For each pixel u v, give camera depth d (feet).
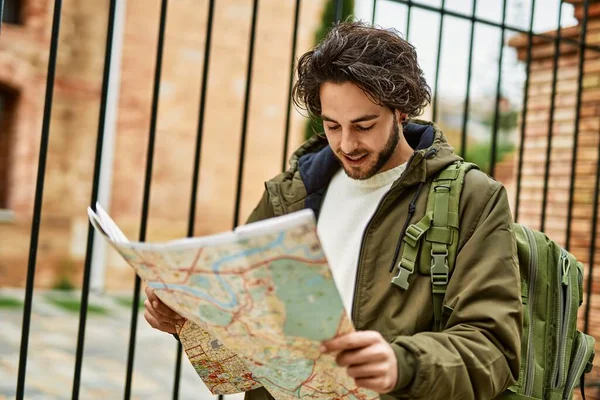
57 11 6.09
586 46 9.52
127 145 31.94
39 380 17.38
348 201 5.04
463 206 4.52
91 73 31.22
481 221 4.46
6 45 29.94
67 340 21.89
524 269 5.15
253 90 34.06
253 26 7.48
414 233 4.49
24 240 30.32
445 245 4.44
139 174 32.14
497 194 4.54
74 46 30.89
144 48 31.96
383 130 4.54
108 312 27.09
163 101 32.48
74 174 31.07
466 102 8.58
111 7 6.39
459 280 4.35
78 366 6.42
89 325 24.45
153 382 18.13
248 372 4.75
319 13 34.86
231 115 33.71
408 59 4.59
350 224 4.95
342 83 4.39
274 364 3.94
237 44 33.63
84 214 31.24
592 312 11.51
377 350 3.59
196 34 32.86
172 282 3.68
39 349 20.49
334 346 3.58
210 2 7.09
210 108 33.37
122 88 31.71
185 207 33.04
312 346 3.67
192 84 32.89
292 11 34.30
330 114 4.50
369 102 4.40
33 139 30.50
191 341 4.70
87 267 6.43
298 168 5.41
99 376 18.29
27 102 30.35
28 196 30.37
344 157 4.68
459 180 4.60
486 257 4.34
